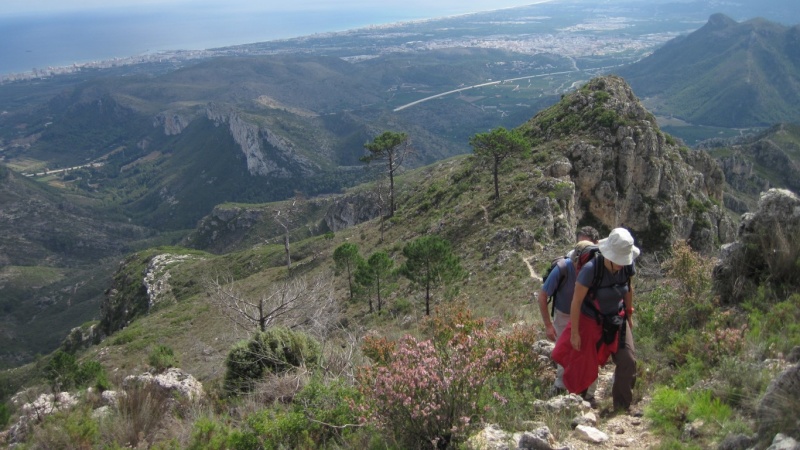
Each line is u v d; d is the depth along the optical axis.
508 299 25.84
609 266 6.11
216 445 6.90
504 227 40.75
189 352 29.08
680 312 8.09
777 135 152.00
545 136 53.59
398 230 58.53
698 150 57.50
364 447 5.99
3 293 183.12
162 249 98.94
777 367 5.38
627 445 5.21
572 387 6.33
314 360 11.55
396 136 64.56
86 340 86.25
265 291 52.69
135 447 7.76
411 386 5.60
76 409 8.84
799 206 7.76
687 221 48.62
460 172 60.94
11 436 9.88
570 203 42.91
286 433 6.93
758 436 4.30
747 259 7.80
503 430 5.46
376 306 34.72
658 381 6.64
